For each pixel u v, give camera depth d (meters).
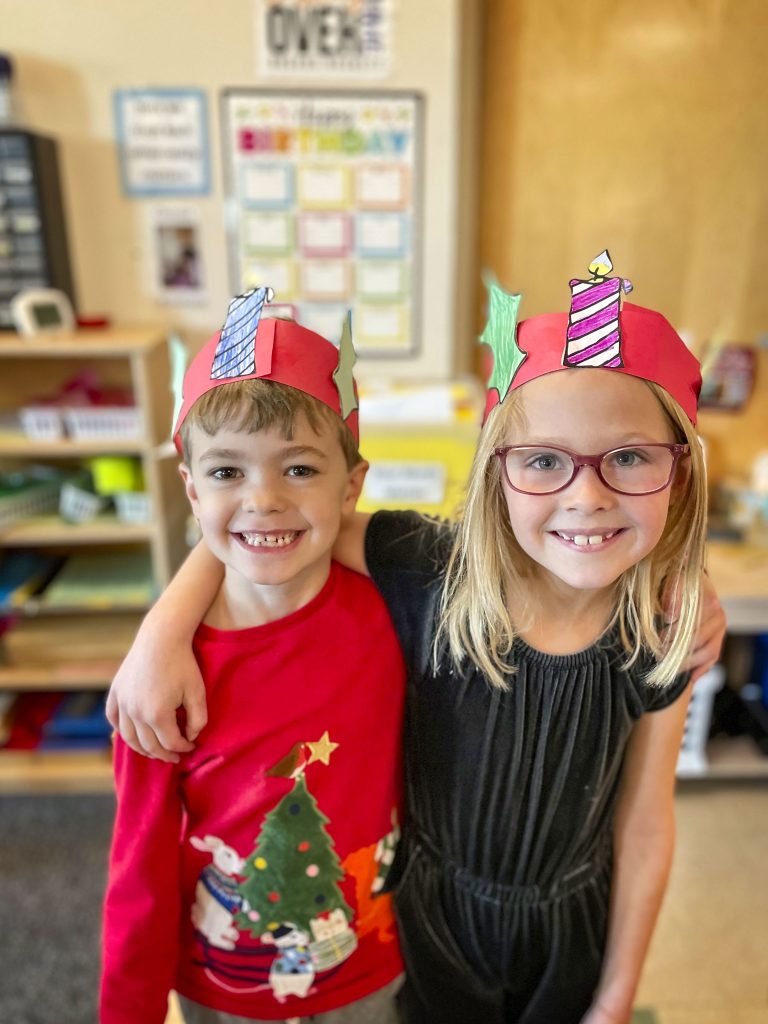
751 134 1.75
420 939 0.80
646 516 0.60
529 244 1.86
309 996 0.77
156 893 0.71
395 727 0.75
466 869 0.78
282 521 0.63
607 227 1.84
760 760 1.92
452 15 1.66
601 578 0.61
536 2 1.68
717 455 2.05
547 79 1.74
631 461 0.60
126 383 1.95
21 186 1.62
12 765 1.95
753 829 1.83
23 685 1.88
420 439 1.36
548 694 0.70
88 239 1.81
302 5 1.65
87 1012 1.41
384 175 1.77
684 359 0.64
